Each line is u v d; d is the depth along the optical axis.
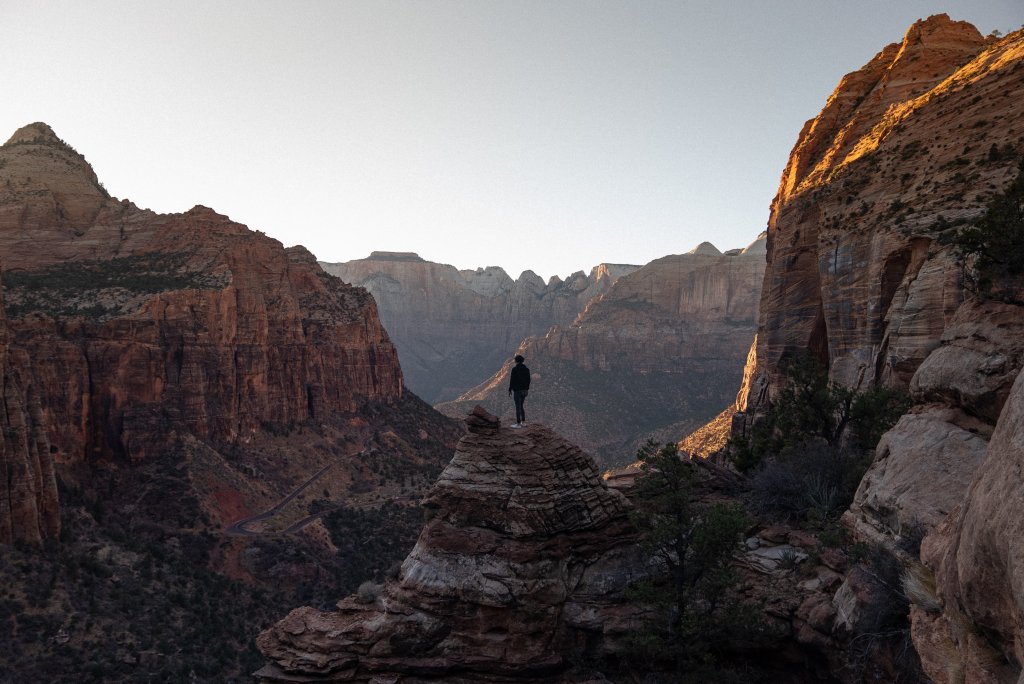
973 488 7.40
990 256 16.69
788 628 18.38
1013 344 14.95
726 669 18.41
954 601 7.97
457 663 19.23
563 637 19.92
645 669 19.38
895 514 15.45
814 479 23.83
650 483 20.16
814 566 19.50
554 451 21.58
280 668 19.78
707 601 19.41
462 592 19.53
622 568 21.03
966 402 15.57
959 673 8.78
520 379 23.22
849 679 16.38
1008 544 5.96
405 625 19.48
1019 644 5.84
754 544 22.20
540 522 20.27
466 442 21.62
